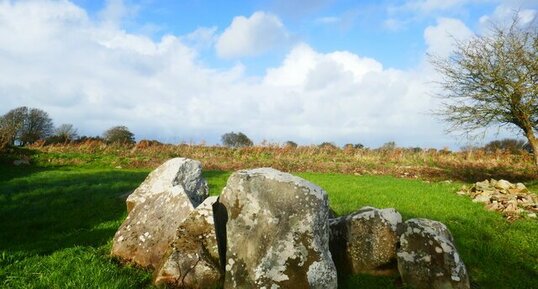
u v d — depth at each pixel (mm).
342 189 19156
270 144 42375
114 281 7547
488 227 12484
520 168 32875
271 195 7938
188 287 7691
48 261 8461
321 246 7730
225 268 7828
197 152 39094
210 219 8094
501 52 23141
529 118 23969
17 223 11906
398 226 9227
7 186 18125
